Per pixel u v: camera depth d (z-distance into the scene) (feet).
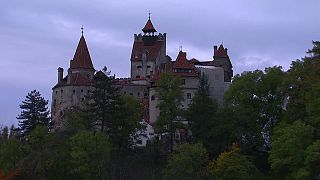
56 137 354.95
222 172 301.22
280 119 342.85
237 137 346.95
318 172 263.90
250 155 342.85
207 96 375.66
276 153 281.74
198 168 312.29
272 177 302.66
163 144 375.04
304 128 279.08
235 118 349.20
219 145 348.38
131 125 375.66
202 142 345.92
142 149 376.48
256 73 360.89
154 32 588.50
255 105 355.15
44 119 416.87
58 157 328.70
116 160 343.67
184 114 373.20
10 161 330.13
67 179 320.91
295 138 277.44
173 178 304.50
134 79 538.47
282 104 349.82
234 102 362.12
